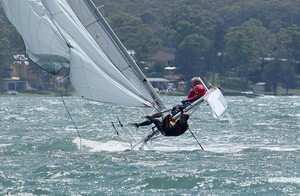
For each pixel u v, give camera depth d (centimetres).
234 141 8981
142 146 7481
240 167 6291
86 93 6994
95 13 7069
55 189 5406
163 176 5800
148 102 7019
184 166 6325
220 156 6994
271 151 7481
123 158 6744
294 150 7675
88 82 6962
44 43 6994
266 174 5950
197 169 6159
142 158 6769
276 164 6481
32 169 6194
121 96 6969
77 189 5406
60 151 7425
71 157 6862
